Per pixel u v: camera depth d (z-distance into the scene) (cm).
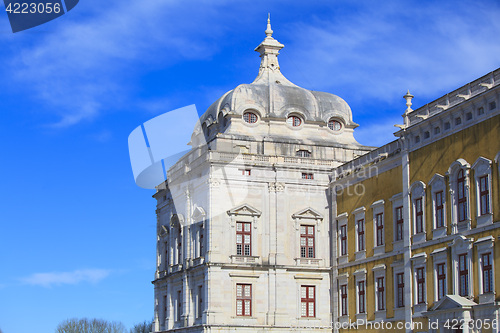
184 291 8725
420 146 6931
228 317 8112
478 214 6191
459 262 6369
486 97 6106
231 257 8231
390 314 7350
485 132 6134
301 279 8394
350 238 8162
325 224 8588
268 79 9650
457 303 6109
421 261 6794
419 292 6844
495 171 6019
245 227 8369
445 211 6550
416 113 7044
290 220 8488
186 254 8775
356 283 7975
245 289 8231
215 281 8131
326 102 9338
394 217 7375
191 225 8744
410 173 7062
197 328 8219
